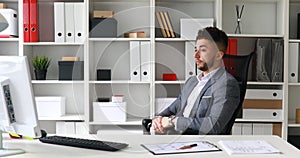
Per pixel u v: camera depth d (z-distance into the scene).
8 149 2.13
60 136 2.46
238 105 2.72
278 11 4.33
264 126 4.13
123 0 4.31
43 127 4.42
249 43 4.39
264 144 2.24
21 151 2.07
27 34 4.13
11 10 4.14
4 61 2.12
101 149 2.13
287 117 4.11
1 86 2.07
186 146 2.19
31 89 2.10
